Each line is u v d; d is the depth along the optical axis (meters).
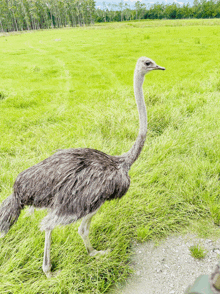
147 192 3.67
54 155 2.70
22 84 11.02
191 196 3.60
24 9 70.94
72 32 38.88
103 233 3.10
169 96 7.48
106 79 11.30
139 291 2.57
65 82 11.16
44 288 2.47
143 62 2.79
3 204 2.56
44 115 7.08
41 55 18.28
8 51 20.75
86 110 6.90
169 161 4.31
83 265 2.72
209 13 95.31
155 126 5.73
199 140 4.88
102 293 2.48
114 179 2.62
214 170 4.06
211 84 8.41
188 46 17.52
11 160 4.62
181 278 2.69
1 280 2.50
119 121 5.72
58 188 2.42
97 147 4.70
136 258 2.94
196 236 3.18
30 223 3.12
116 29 38.97
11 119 6.93
